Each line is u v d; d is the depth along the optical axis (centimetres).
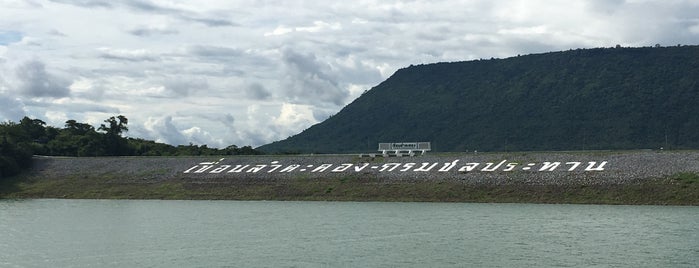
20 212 11119
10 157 15912
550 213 10019
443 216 9894
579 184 11662
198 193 13538
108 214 10712
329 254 7138
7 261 6925
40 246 7731
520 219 9450
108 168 15488
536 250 7219
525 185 11931
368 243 7756
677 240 7638
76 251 7419
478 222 9238
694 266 6378
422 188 12406
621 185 11425
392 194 12350
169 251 7375
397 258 6906
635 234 8069
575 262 6606
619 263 6525
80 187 14625
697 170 11381
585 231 8344
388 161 13825
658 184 11269
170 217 10212
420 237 8119
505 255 6988
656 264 6475
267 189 13275
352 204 11744
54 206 12188
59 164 16188
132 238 8238
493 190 11962
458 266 6519
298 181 13438
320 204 11850
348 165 13912
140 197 13650
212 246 7650
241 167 14525
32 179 15450
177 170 14812
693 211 9944
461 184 12319
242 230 8788
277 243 7806
